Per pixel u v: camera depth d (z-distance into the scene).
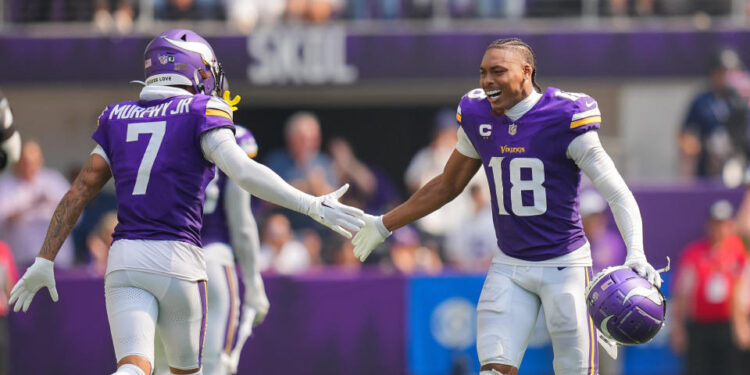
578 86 40.12
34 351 28.50
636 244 15.80
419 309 29.19
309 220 34.69
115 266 15.22
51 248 15.77
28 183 33.06
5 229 32.78
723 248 30.16
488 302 16.48
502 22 39.09
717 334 30.06
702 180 35.94
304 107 43.66
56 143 42.03
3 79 38.47
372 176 38.03
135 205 15.35
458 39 38.12
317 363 28.86
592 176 16.11
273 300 28.83
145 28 39.06
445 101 43.44
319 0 38.94
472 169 17.25
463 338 29.27
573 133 15.96
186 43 16.16
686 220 31.50
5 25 39.31
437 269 30.92
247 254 21.25
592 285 15.95
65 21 39.28
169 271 15.20
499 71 15.91
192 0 39.16
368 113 43.75
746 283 30.05
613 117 41.41
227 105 15.73
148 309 15.17
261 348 28.75
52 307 28.61
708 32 38.22
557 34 38.22
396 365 29.03
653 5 39.12
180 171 15.38
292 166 38.31
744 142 35.94
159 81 15.95
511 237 16.55
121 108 15.95
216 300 20.44
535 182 16.16
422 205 17.39
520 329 16.31
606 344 16.86
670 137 40.62
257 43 37.94
